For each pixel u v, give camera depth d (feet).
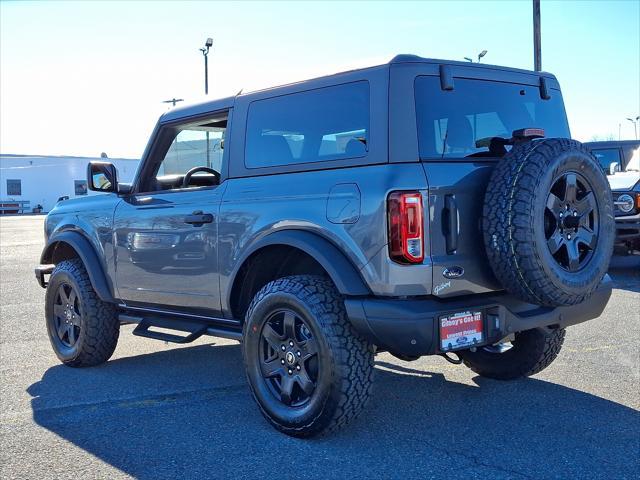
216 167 17.40
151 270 16.43
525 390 15.78
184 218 15.34
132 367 18.74
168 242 15.87
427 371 17.54
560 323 13.52
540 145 11.95
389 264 11.57
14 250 58.39
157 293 16.40
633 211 33.50
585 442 12.56
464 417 13.98
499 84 13.99
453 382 16.52
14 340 22.36
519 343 15.81
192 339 15.87
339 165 12.71
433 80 12.71
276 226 13.30
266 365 13.44
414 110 12.20
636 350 19.36
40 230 88.69
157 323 16.94
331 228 12.34
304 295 12.55
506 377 16.28
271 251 14.06
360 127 12.57
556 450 12.19
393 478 11.12
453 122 12.80
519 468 11.44
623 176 35.04
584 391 15.65
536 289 11.75
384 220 11.62
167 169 17.71
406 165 11.84
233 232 14.20
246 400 15.47
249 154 14.51
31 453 12.39
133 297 17.19
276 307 13.06
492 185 11.94
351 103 12.81
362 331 11.97
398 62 12.36
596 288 12.71
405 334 11.54
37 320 25.85
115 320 18.49
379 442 12.67
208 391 16.25
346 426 12.65
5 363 19.29
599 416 13.96
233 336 14.92
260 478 11.18
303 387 12.71
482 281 12.41
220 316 15.19
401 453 12.12
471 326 12.11
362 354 12.29
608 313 24.90
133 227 16.87
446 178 11.97
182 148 17.67
